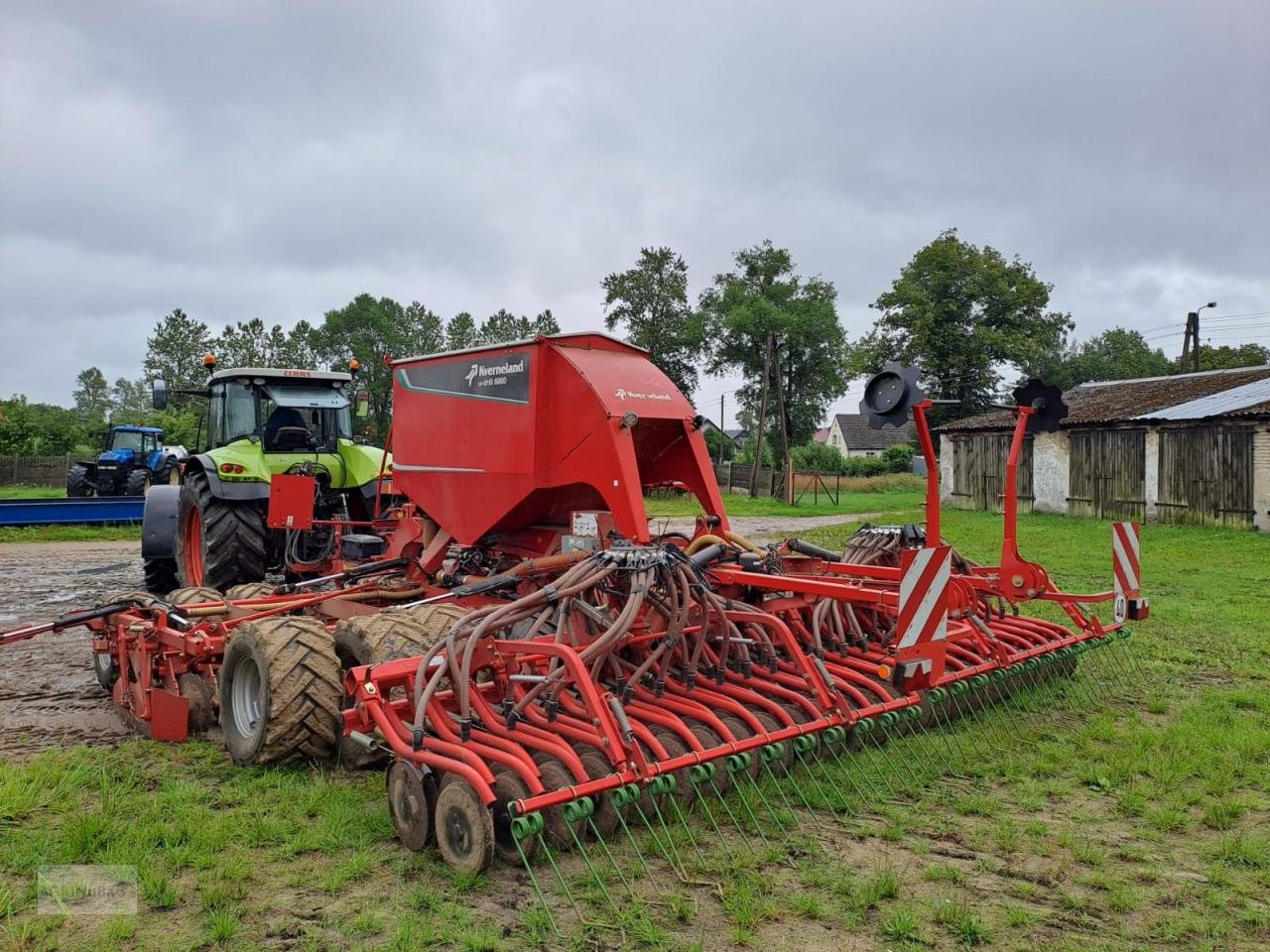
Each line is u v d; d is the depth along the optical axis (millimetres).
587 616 4367
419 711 3789
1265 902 3514
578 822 3791
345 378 9977
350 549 7543
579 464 5516
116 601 5934
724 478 45469
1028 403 6086
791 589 4953
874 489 45625
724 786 4352
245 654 4871
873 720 4863
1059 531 19094
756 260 47625
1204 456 19312
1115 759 4961
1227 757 5055
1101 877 3699
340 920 3293
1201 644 7980
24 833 3980
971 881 3664
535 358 5676
